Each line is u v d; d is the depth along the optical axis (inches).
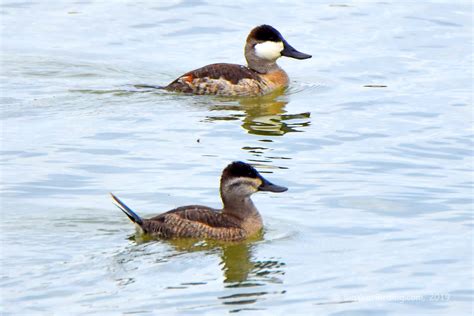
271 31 977.5
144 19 1143.6
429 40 1091.3
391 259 591.2
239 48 1064.8
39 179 710.5
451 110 879.1
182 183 710.5
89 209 655.1
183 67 1011.3
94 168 736.3
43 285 543.8
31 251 585.3
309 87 964.6
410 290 551.5
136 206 665.6
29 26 1120.2
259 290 548.4
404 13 1173.7
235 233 619.2
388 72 999.0
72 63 1006.4
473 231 631.8
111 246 596.4
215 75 937.5
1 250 585.9
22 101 893.2
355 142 804.0
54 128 825.5
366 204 677.3
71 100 900.0
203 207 633.6
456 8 1190.9
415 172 738.2
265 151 781.9
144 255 587.2
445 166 750.5
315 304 534.0
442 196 690.8
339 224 644.7
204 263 581.9
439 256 594.6
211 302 533.0
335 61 1034.1
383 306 532.7
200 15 1160.8
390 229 636.7
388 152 780.0
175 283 553.9
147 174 727.1
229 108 898.1
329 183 715.4
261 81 949.2
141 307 523.8
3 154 761.0
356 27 1131.3
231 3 1200.8
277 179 722.2
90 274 558.3
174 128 834.8
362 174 733.9
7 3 1196.5
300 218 655.8
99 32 1104.2
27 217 636.7
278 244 614.9
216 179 718.5
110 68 998.4
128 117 859.4
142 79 975.6
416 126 840.3
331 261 589.3
